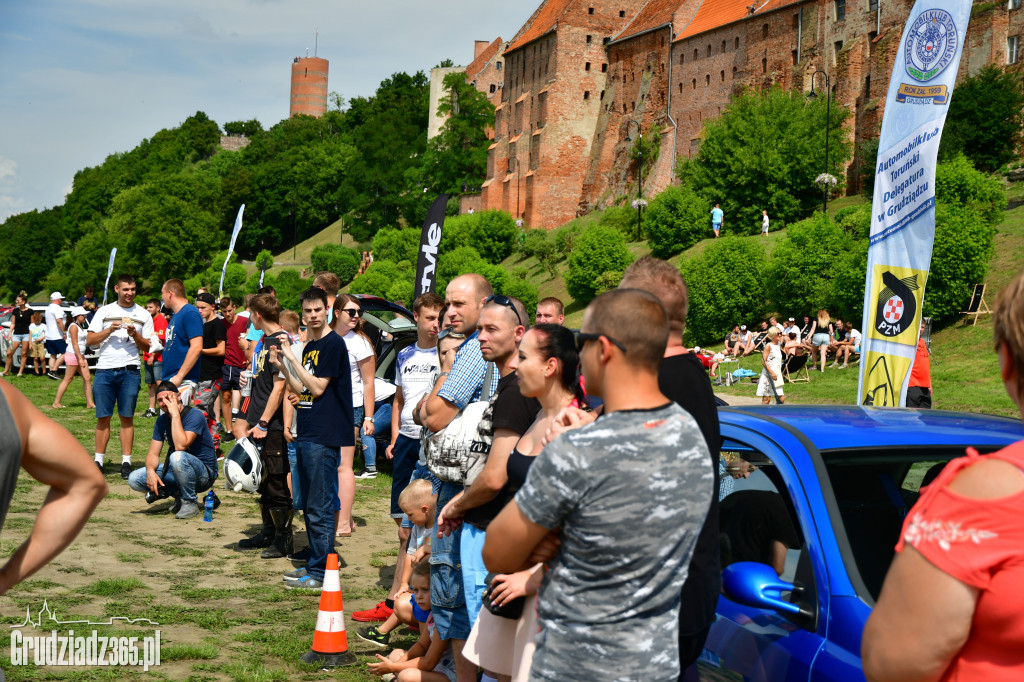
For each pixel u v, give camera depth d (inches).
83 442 467.2
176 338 343.3
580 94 3312.0
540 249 2640.3
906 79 298.2
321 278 315.3
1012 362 67.2
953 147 1718.8
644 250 2269.9
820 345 1007.6
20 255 5757.9
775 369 729.6
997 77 1769.2
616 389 95.3
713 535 116.3
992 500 63.6
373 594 248.7
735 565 125.4
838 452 133.4
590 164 3289.9
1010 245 1283.2
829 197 2156.7
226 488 396.5
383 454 470.6
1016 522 62.7
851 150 2165.4
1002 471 64.6
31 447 79.6
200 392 425.1
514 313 162.4
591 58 3309.5
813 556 120.7
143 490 342.6
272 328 305.6
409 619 206.8
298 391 254.4
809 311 1384.1
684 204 2146.9
